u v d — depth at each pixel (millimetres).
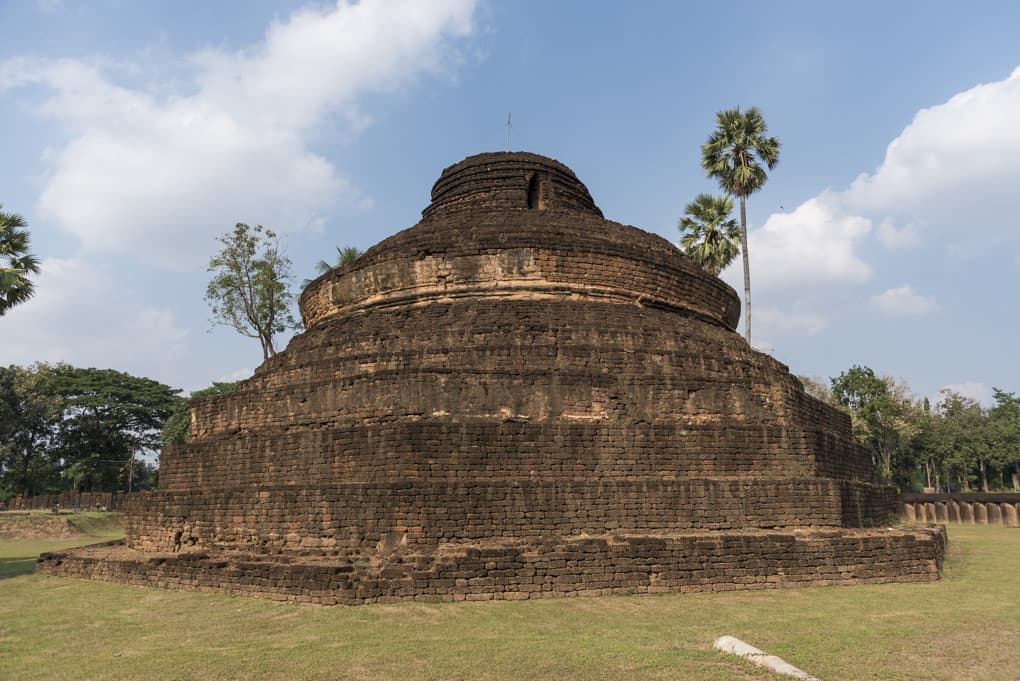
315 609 15398
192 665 11469
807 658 11336
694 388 23125
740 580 17469
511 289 27266
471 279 27531
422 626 13719
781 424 23750
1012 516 45438
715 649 11891
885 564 18516
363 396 22844
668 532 19656
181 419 72188
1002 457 72875
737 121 45281
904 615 14492
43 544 41125
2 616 15977
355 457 21000
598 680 10336
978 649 11875
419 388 22141
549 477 20531
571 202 34312
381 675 10750
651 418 22625
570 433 20953
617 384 22734
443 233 29344
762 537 17922
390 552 18203
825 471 23391
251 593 17078
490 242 27672
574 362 23516
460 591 16141
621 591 16750
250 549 20234
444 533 18656
